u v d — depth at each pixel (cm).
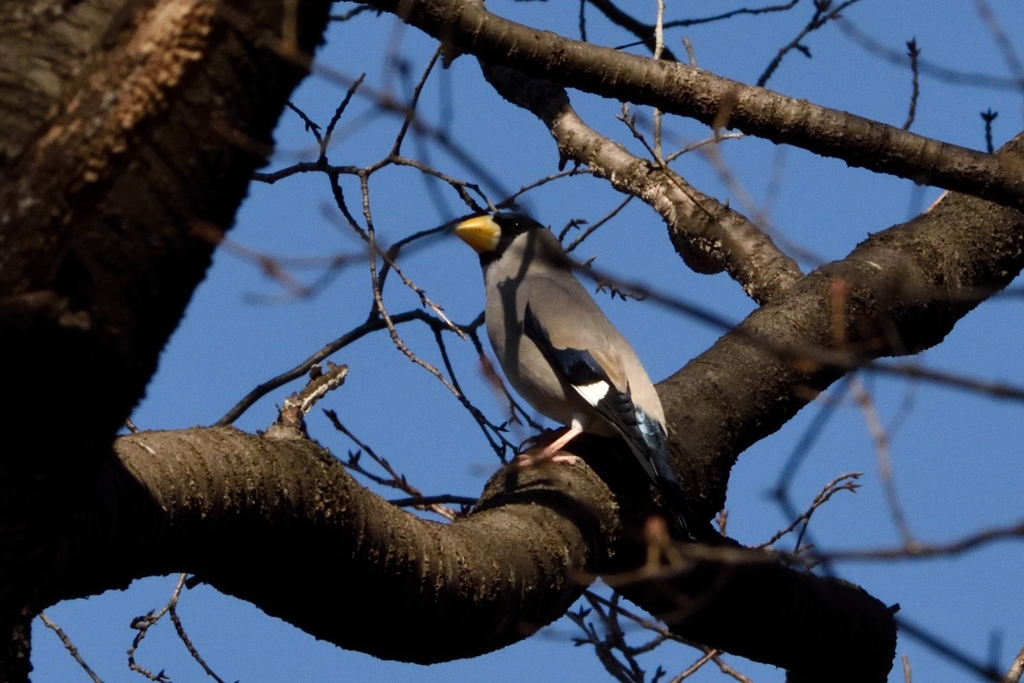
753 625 904
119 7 450
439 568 659
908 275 962
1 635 468
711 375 944
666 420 916
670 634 1022
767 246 1035
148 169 434
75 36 443
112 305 439
